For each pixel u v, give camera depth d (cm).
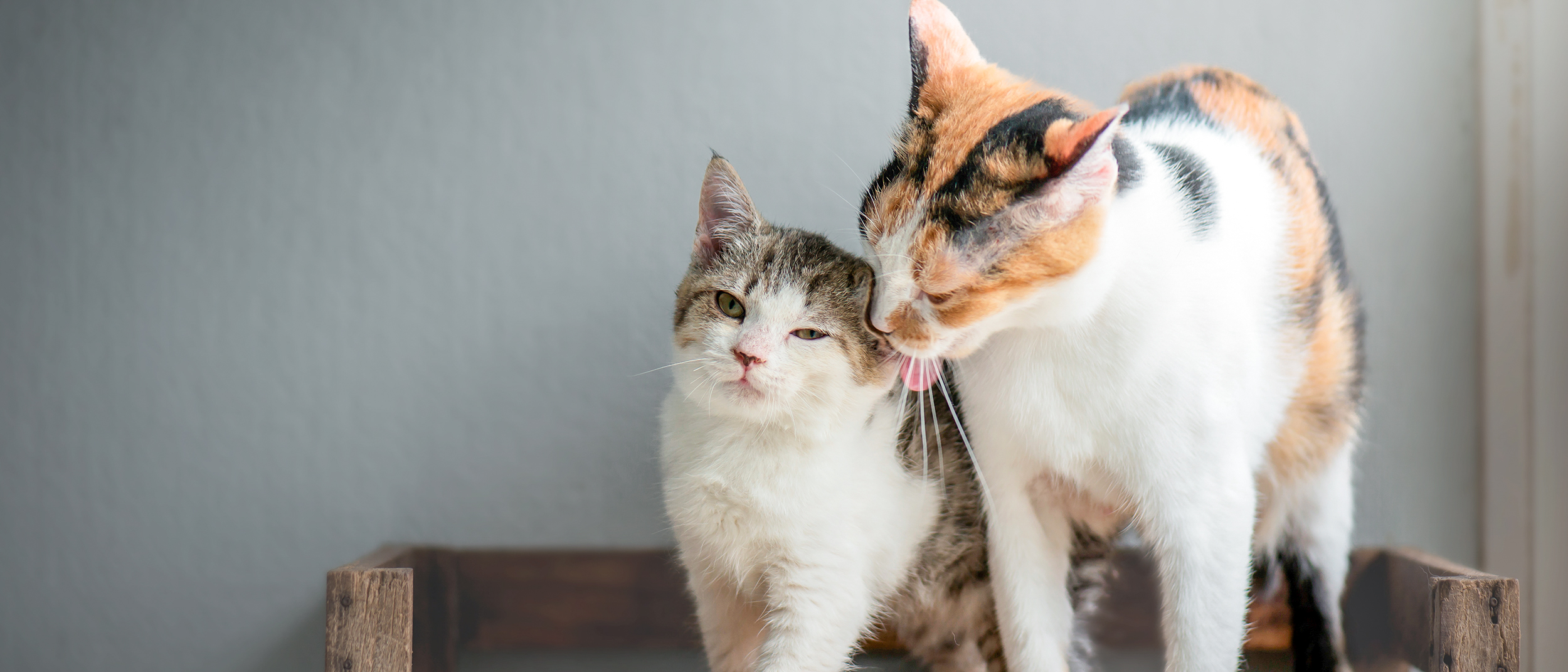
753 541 98
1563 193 119
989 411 94
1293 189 104
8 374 133
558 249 133
